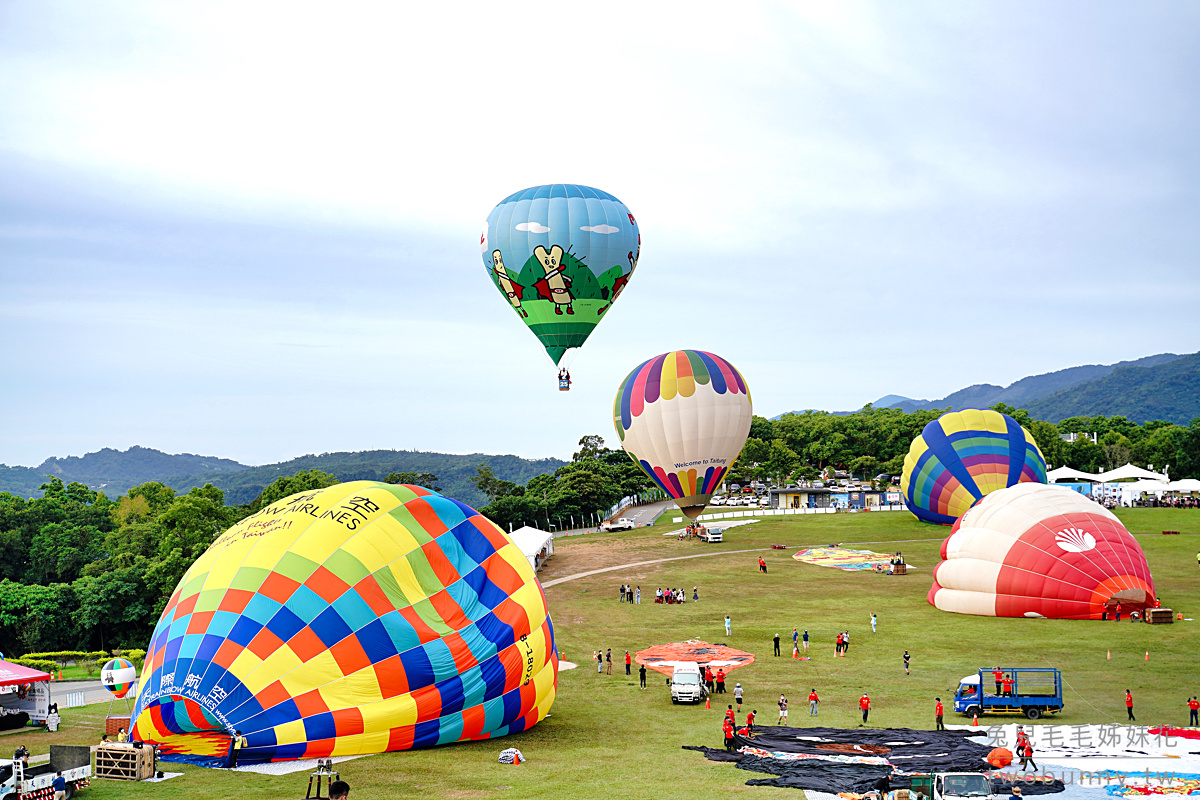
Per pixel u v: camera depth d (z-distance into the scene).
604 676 48.44
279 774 28.38
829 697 42.75
